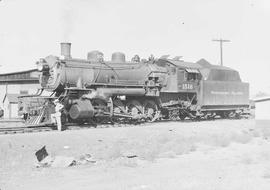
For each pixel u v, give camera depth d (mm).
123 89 23984
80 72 22828
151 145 17703
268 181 10906
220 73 32562
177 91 27453
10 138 16031
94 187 10352
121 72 25031
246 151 17078
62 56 22438
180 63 28953
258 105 35219
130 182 10930
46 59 22562
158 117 27281
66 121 22531
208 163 14227
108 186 10445
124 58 26547
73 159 13992
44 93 28172
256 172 12266
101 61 24266
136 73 25938
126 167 13477
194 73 29281
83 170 12875
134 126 23141
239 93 34812
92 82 23266
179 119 29812
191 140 19656
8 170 12680
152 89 26469
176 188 10055
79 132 18875
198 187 10141
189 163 14281
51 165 13539
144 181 11039
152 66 27250
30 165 13484
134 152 15953
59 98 21469
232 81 34062
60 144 16125
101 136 18250
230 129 24266
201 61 33531
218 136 20609
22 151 14672
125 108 24844
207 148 18016
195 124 25500
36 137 16672
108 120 24344
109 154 15258
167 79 27938
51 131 19312
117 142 17422
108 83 24125
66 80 22156
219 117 34469
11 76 47844
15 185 10750
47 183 10953
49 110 20688
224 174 12008
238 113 35062
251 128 25031
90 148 16078
